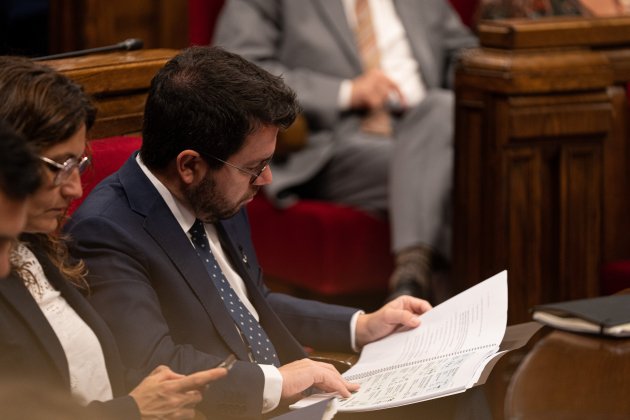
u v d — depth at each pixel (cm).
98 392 259
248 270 326
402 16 680
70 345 254
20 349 233
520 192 521
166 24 650
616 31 529
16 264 249
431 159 610
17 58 247
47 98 239
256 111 290
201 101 290
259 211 628
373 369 301
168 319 295
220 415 279
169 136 294
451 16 706
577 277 532
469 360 280
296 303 345
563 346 307
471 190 534
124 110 362
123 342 277
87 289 281
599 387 277
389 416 285
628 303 328
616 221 539
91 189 323
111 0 627
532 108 512
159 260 293
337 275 598
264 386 277
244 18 652
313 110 634
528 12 660
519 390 278
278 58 661
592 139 527
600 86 522
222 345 298
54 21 626
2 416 195
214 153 292
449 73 692
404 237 592
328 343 337
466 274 542
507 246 522
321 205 617
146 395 246
